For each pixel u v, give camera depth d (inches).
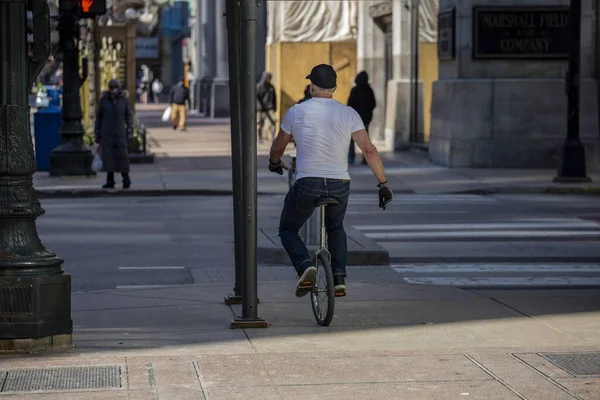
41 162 2458.2
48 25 794.2
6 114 772.0
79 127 2313.0
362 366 730.2
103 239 1508.4
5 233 775.7
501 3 2487.7
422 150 2962.6
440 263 1309.1
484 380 695.1
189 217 1750.7
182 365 729.6
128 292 1069.1
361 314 946.1
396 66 3120.1
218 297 1039.0
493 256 1354.6
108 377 697.0
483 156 2503.7
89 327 898.7
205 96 5910.4
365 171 2501.2
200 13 6633.9
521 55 2492.6
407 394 663.8
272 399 652.1
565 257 1347.2
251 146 875.4
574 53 2155.5
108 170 2081.7
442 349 788.6
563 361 745.0
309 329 885.2
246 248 893.8
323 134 892.0
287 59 3585.1
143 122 5049.2
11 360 747.4
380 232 1572.3
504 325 896.9
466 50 2503.7
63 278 786.2
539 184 2164.1
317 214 1266.0
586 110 2502.5
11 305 770.8
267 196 2050.9
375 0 3302.2
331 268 906.7
